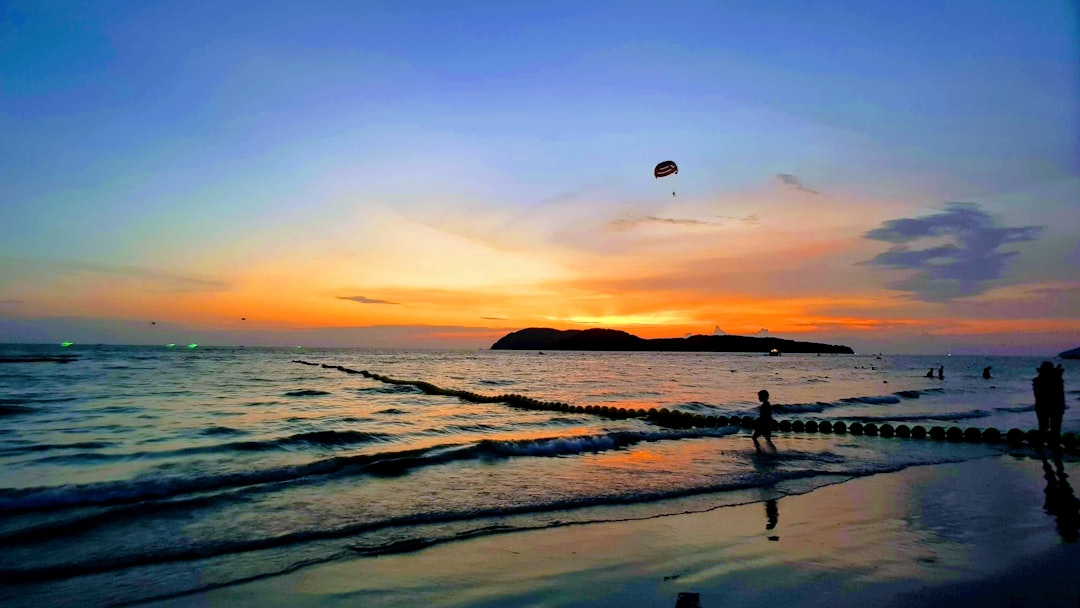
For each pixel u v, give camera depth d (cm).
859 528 756
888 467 1178
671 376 5669
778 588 557
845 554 654
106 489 917
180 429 1612
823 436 1658
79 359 7212
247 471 1070
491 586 564
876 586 562
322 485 973
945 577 586
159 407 2206
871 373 7006
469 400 2786
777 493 945
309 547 675
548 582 574
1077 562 632
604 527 757
